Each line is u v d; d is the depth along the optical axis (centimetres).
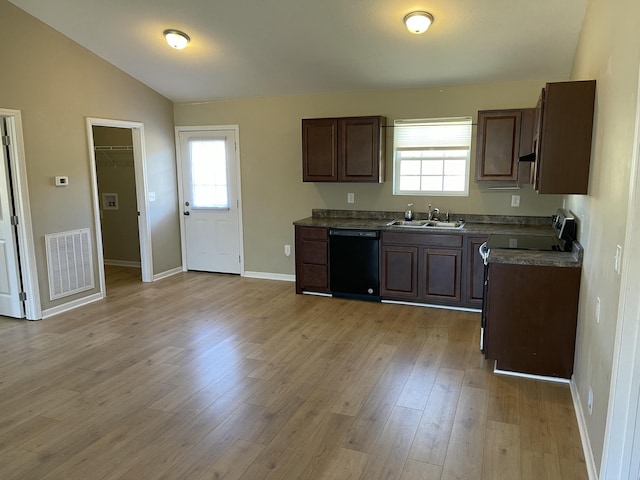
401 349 376
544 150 296
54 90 453
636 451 188
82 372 337
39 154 442
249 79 525
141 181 573
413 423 268
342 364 348
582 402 266
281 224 594
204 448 246
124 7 398
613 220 214
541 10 348
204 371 338
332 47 434
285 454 240
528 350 322
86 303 503
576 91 287
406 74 477
